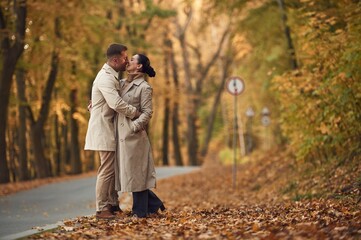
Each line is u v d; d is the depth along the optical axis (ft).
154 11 153.17
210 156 245.45
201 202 67.82
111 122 38.40
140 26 154.61
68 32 113.91
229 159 189.06
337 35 57.98
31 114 126.21
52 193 83.76
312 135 62.34
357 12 56.29
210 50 251.19
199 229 33.12
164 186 99.30
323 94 59.31
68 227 35.14
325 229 30.76
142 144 38.32
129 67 39.06
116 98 37.27
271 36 92.73
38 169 126.52
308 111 60.85
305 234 29.25
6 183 99.86
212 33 240.53
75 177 125.29
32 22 104.73
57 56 121.19
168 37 178.81
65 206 63.72
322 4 70.69
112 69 38.42
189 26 230.89
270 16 88.63
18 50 93.40
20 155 127.65
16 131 167.53
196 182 100.01
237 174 99.66
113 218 38.32
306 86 61.98
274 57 96.73
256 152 161.99
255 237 29.45
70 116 152.66
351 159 56.54
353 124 56.85
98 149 37.88
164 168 161.07
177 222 36.52
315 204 44.52
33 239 31.50
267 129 188.75
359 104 55.06
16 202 69.46
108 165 38.47
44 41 111.65
